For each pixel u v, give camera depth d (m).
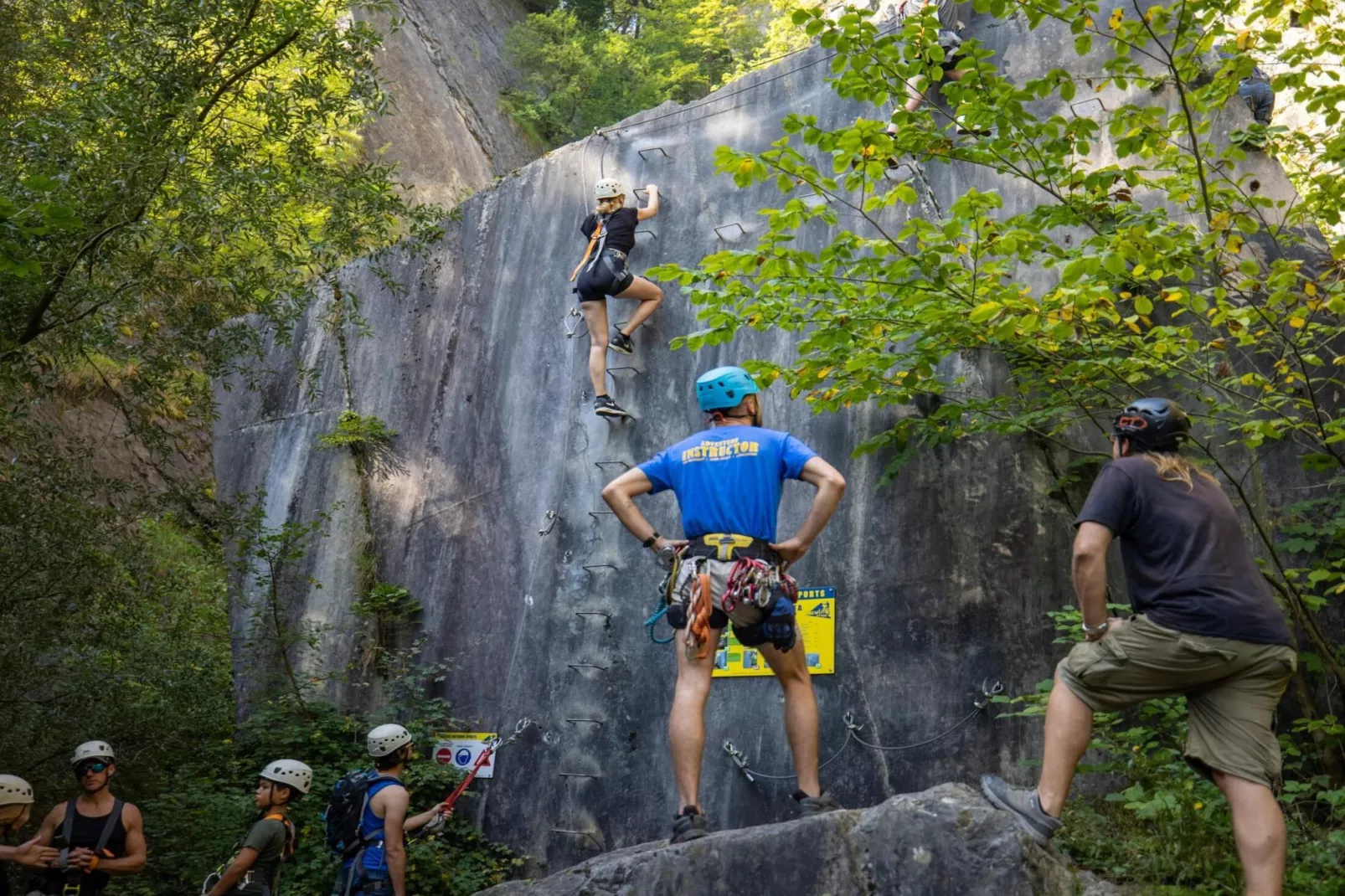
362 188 7.56
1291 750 4.94
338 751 7.71
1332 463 5.13
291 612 8.67
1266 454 5.63
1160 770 4.75
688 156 7.86
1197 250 4.87
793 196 7.32
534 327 8.23
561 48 18.98
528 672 7.49
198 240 6.65
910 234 5.22
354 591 8.45
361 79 7.56
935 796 4.03
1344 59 5.71
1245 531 5.53
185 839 7.18
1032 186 6.51
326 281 9.41
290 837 5.75
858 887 4.01
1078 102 6.55
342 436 8.79
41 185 4.54
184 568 10.53
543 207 8.48
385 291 9.21
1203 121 5.32
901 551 6.35
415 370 8.80
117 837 5.57
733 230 7.46
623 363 7.65
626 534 7.36
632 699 7.03
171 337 8.11
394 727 5.59
